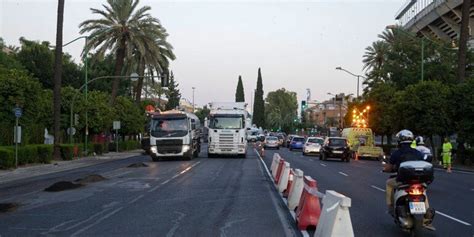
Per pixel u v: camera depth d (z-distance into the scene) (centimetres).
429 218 982
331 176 2528
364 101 6362
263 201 1551
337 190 1886
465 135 3669
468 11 3850
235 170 2822
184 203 1502
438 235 1056
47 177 2491
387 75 6250
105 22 4753
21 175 2631
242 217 1255
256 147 6888
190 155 3781
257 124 14738
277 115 14875
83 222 1177
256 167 3075
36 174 2703
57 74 3691
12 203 1480
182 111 4006
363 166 3475
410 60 5944
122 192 1777
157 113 3866
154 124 3753
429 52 5769
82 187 1939
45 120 4112
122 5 4756
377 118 5866
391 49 6288
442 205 1526
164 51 5147
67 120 4247
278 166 2069
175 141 3697
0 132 3334
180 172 2672
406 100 4181
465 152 3906
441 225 1173
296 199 1358
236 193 1755
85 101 4369
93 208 1399
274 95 15188
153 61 4950
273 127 14962
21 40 7131
